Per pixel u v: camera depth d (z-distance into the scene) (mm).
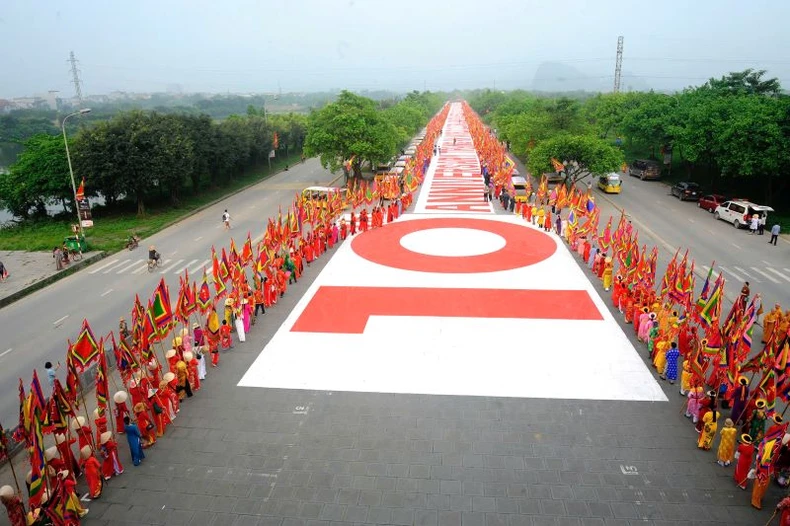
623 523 13578
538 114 70875
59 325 26984
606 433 17125
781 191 49688
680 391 19359
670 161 65250
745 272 32000
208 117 60562
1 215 74812
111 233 44406
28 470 16391
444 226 42594
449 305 27141
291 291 29484
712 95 61750
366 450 16453
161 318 19938
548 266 32781
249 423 17906
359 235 40500
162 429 17266
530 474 15328
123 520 13938
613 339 23359
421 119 116688
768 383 16328
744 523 13562
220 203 57844
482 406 18641
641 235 40250
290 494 14703
